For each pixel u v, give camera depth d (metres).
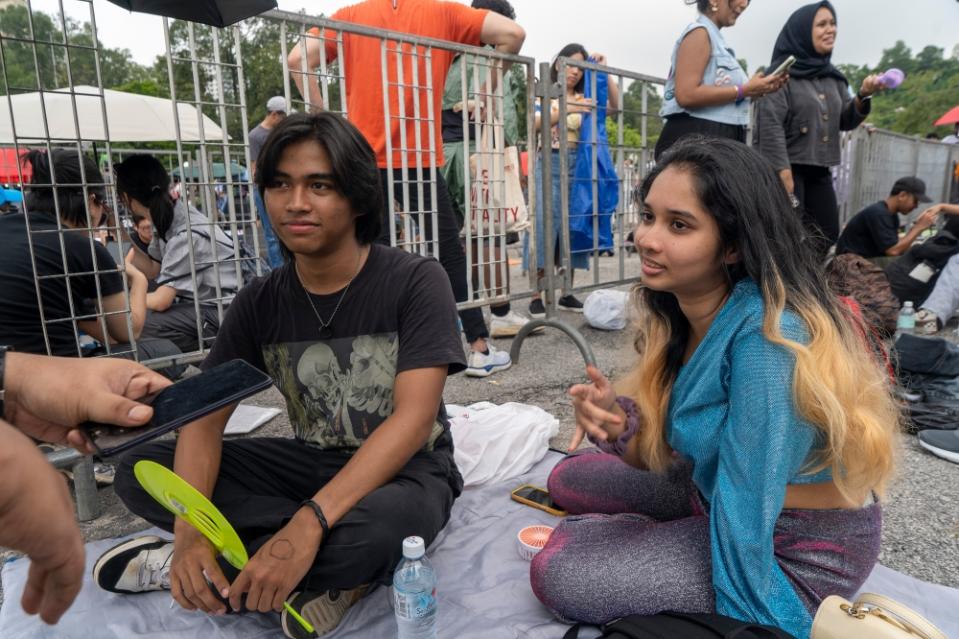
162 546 1.80
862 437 1.35
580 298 5.91
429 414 1.70
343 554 1.50
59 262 2.44
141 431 0.87
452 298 1.84
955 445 2.71
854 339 1.44
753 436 1.36
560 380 3.78
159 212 3.38
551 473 2.21
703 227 1.40
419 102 3.48
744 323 1.41
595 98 4.56
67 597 0.59
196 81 2.65
